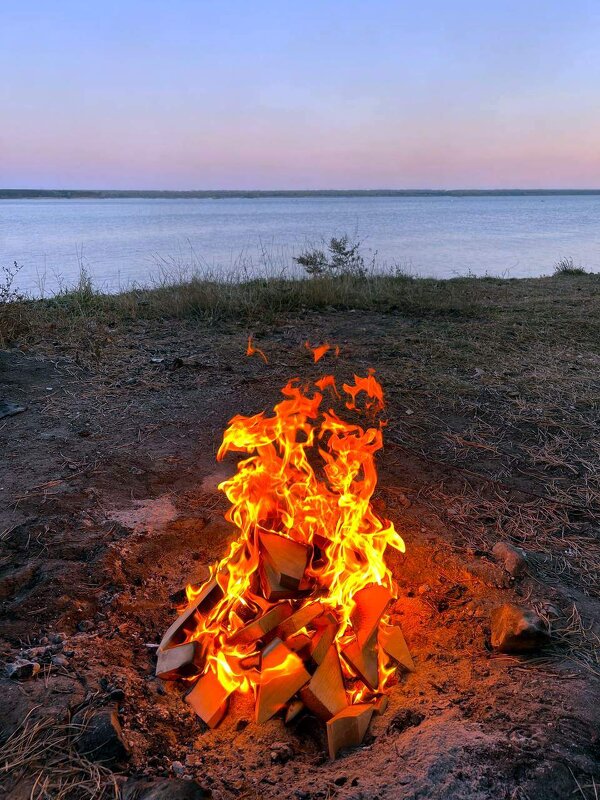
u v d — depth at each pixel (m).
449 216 102.50
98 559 2.97
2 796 1.78
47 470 3.86
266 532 2.65
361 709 2.20
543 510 3.59
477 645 2.56
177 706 2.32
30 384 5.34
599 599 2.83
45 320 7.38
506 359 6.26
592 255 28.11
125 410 4.87
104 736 1.96
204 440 4.39
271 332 7.40
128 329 7.31
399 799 1.81
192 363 6.00
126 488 3.72
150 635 2.67
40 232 54.69
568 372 5.86
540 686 2.21
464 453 4.27
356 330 7.50
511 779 1.84
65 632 2.54
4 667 2.29
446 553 3.14
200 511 3.51
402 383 5.55
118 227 66.38
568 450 4.32
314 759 2.11
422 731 2.07
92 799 1.78
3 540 3.10
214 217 108.38
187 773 2.00
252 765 2.07
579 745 1.94
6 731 1.99
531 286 10.90
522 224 68.44
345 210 161.38
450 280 11.77
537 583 2.88
